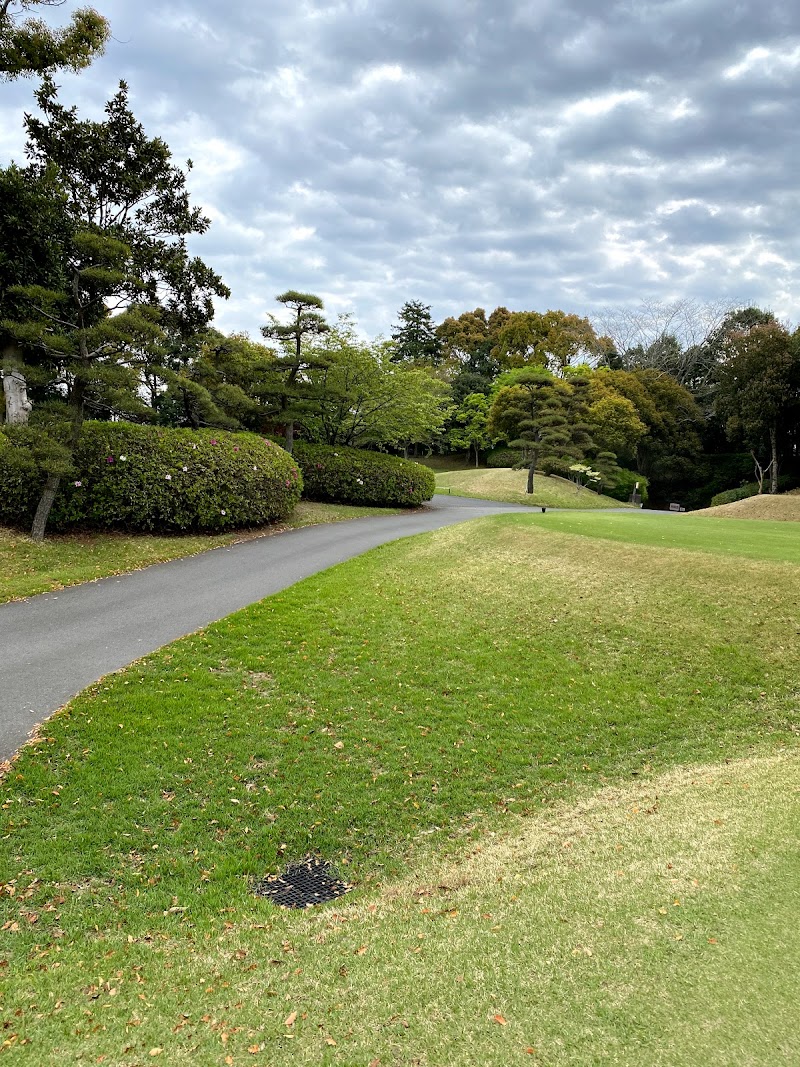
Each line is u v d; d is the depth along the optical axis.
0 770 5.05
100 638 7.84
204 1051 2.58
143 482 12.94
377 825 5.00
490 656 8.25
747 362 36.09
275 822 4.93
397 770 5.75
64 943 3.51
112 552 11.91
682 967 2.83
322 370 22.61
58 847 4.36
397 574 11.94
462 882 4.01
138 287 15.24
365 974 3.02
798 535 13.25
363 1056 2.49
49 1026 2.76
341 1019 2.72
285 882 4.32
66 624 8.26
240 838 4.71
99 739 5.63
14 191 12.48
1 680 6.51
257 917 3.84
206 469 13.77
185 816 4.88
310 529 16.55
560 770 5.86
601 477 34.84
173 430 14.45
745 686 7.25
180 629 8.34
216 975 3.15
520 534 13.59
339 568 12.17
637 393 40.41
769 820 4.23
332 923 3.64
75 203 15.26
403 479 22.30
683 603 9.17
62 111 15.09
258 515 15.28
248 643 8.12
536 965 2.94
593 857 4.04
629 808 4.89
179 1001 2.93
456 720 6.70
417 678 7.62
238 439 15.68
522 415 31.64
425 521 19.45
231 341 19.62
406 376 23.38
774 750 5.95
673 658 7.96
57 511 12.28
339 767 5.72
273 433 24.84
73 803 4.84
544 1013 2.63
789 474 38.62
